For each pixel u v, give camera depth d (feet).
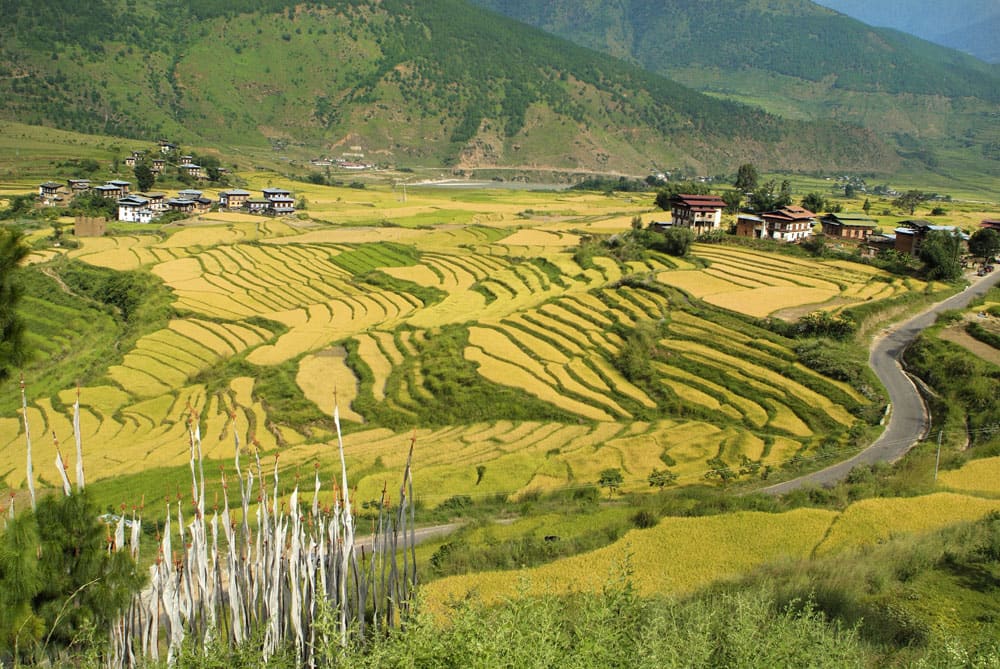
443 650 40.34
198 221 504.84
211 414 219.82
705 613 53.78
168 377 259.60
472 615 41.45
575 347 241.55
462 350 245.45
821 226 407.23
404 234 465.06
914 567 77.87
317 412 216.74
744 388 201.36
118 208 500.33
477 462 167.22
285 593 48.88
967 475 130.82
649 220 479.41
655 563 95.35
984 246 335.47
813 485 132.67
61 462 46.80
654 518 111.65
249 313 321.52
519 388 213.87
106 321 330.75
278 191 546.26
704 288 280.92
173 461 178.81
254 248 422.00
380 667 40.50
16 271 52.44
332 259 404.77
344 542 48.57
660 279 295.07
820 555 94.84
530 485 151.23
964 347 215.10
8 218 467.11
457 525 130.11
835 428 179.93
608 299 277.03
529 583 46.16
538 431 190.49
